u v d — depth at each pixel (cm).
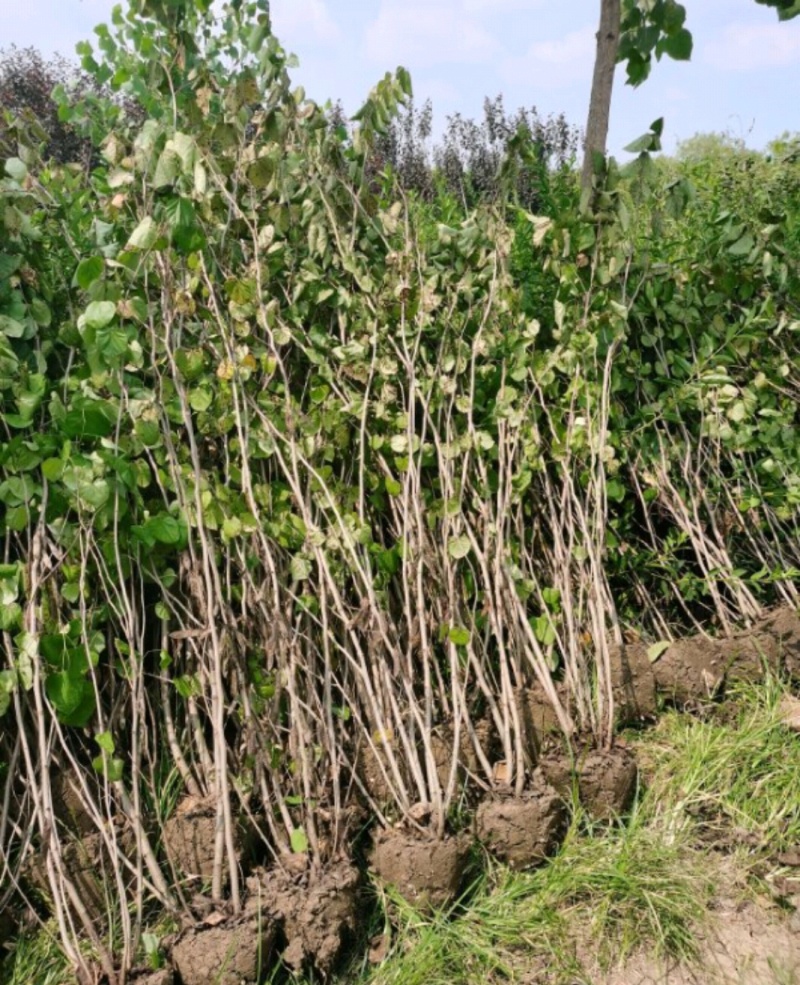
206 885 235
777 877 250
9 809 239
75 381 252
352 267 296
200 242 244
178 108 297
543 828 249
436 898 234
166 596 252
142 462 247
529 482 304
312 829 235
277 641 249
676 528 361
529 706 282
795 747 288
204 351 270
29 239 262
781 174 491
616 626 307
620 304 327
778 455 357
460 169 784
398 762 258
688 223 440
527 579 301
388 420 292
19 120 301
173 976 209
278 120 289
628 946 228
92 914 229
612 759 269
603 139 345
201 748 250
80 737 251
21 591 240
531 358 312
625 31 356
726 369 362
